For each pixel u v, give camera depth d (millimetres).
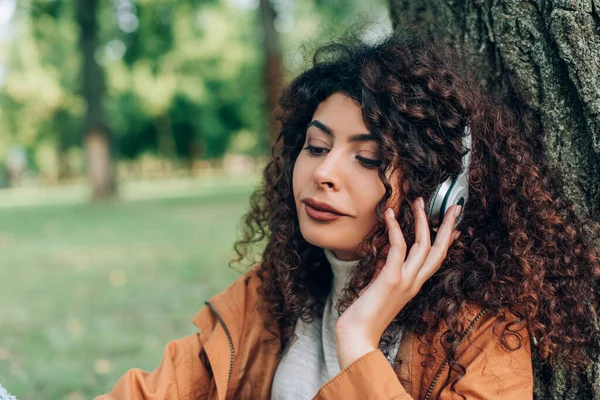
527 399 1136
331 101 1224
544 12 1370
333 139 1198
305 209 1206
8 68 29828
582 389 1309
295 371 1319
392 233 1137
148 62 21750
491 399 1103
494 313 1188
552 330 1232
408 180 1191
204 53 29906
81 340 3965
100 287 5695
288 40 16641
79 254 7887
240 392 1390
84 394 3125
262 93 11477
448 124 1194
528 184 1289
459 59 1377
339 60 1268
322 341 1349
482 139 1301
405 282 1115
